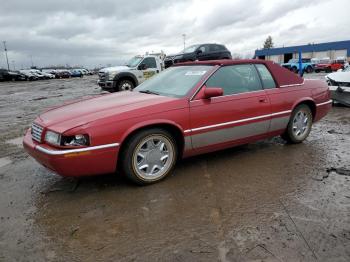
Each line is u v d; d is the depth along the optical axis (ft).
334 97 28.50
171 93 13.69
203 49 59.72
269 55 192.65
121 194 11.56
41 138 11.38
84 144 10.74
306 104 17.13
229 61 14.46
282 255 7.97
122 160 11.64
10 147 18.52
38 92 65.46
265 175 13.01
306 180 12.44
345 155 15.38
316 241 8.51
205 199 11.02
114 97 14.15
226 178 12.79
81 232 9.23
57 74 174.91
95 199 11.23
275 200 10.84
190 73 14.49
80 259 8.05
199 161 14.78
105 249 8.41
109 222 9.71
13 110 36.37
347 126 21.85
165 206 10.59
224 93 13.84
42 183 12.82
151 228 9.32
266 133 15.57
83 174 11.07
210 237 8.80
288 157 15.16
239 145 15.76
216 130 13.50
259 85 15.14
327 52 173.58
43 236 9.10
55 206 10.83
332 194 11.23
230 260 7.84
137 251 8.29
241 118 14.17
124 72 46.19
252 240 8.61
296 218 9.66
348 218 9.64
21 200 11.36
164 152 12.59
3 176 13.71
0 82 131.95
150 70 48.70
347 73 28.32
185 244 8.52
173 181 12.60
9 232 9.34
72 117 11.42
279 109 15.58
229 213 10.05
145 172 12.20
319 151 16.05
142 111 11.75
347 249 8.16
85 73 235.81
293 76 16.61
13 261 8.04
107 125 11.03
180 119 12.47
